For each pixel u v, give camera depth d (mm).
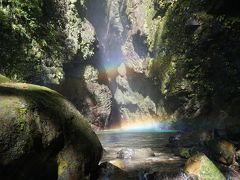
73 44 18188
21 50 13484
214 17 15602
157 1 20656
